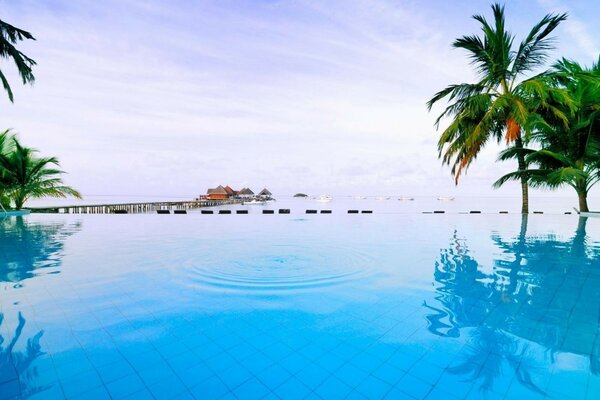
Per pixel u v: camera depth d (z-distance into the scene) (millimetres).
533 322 2811
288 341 2439
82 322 2766
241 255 5812
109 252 6070
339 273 4520
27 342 2389
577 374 1991
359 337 2516
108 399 1761
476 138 12000
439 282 4059
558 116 10977
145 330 2615
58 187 15594
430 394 1812
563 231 8891
